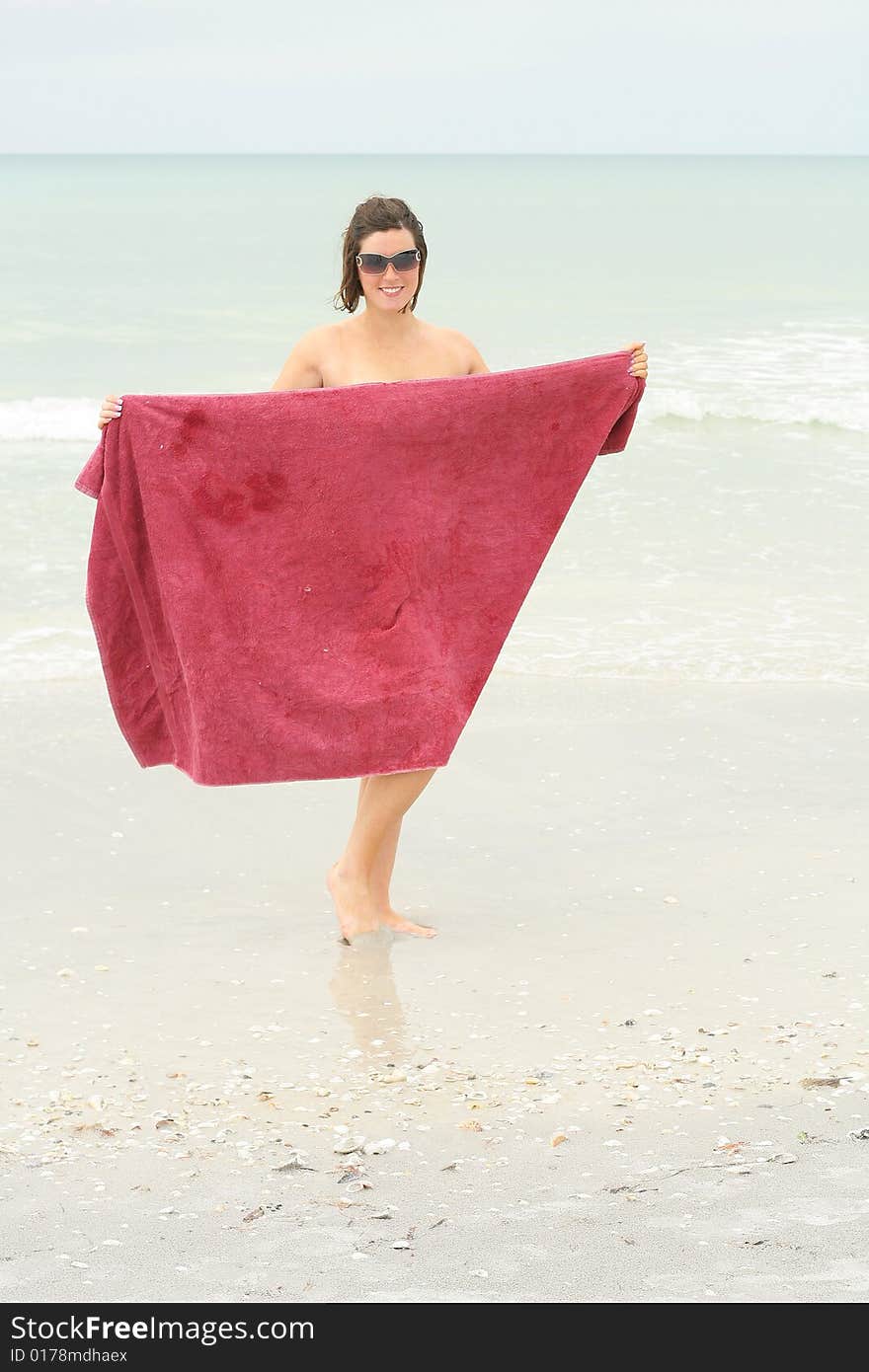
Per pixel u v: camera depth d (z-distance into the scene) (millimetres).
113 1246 2955
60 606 8555
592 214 52312
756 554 9727
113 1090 3777
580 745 6559
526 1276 2779
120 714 4434
